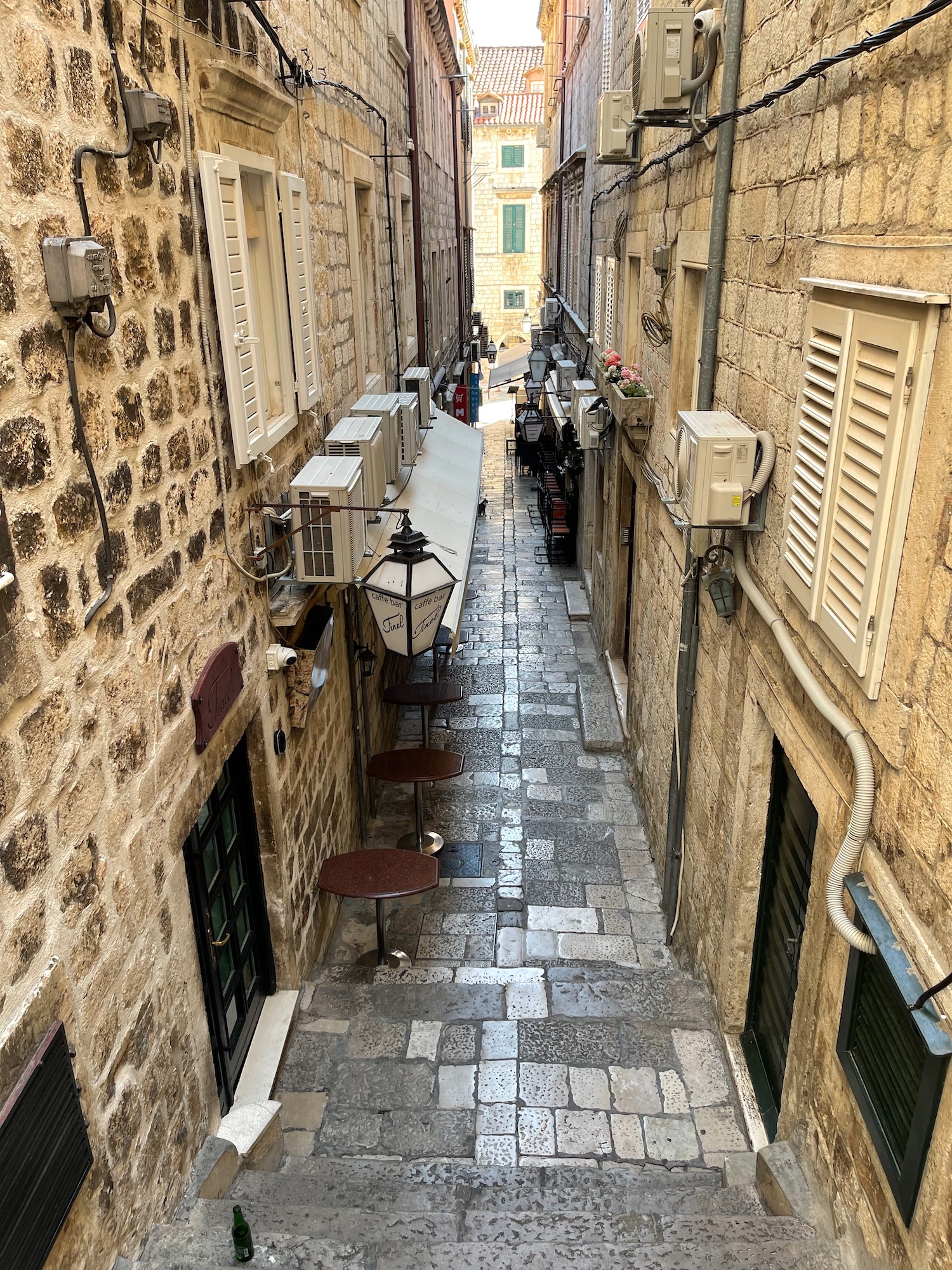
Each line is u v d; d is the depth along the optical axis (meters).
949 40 1.99
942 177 2.03
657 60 4.48
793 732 3.29
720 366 4.46
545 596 13.07
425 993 4.94
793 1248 2.72
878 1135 2.39
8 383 1.95
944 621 2.06
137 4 2.72
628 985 5.03
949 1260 1.99
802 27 3.10
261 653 4.15
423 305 11.41
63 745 2.22
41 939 2.10
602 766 8.52
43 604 2.12
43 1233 2.04
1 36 1.93
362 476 4.81
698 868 5.20
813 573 2.92
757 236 3.75
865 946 2.42
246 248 3.74
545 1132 4.02
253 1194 3.25
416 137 10.56
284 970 4.71
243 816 4.30
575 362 14.24
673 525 5.83
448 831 7.46
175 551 3.07
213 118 3.47
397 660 9.61
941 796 2.08
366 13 7.21
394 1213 3.11
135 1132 2.68
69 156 2.26
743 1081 4.21
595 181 10.57
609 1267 2.70
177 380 3.09
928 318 2.10
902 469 2.26
